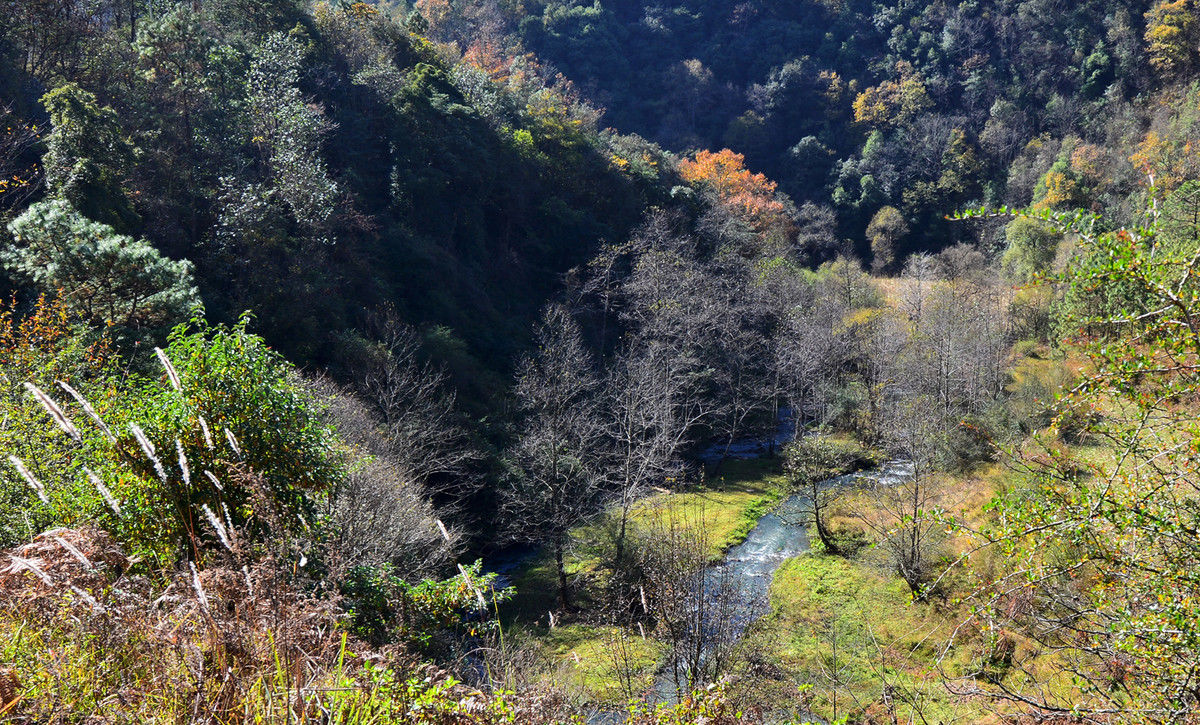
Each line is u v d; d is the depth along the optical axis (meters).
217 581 3.78
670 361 40.44
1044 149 81.06
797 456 32.47
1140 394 5.11
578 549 27.39
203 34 36.94
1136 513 5.26
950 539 22.36
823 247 77.75
